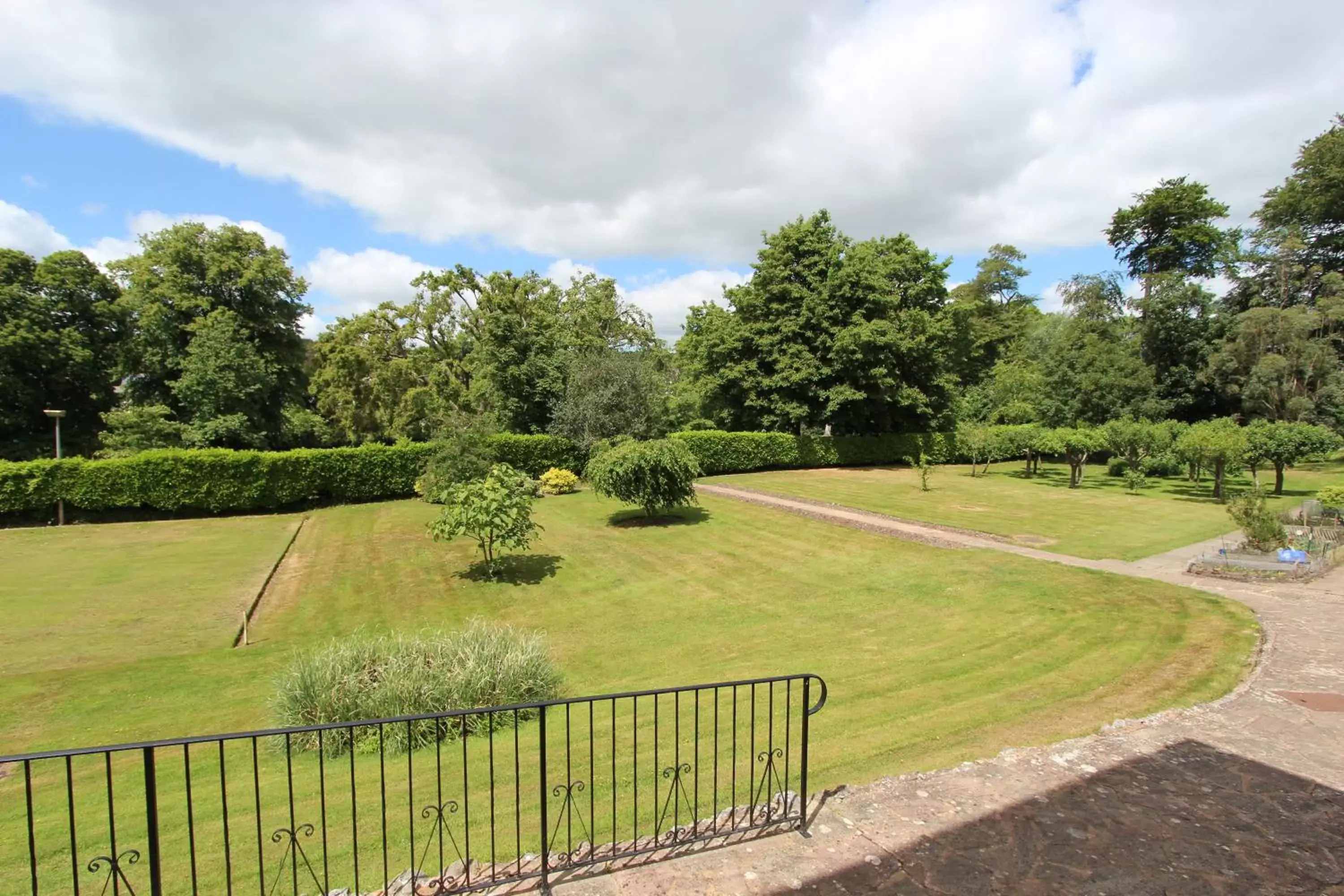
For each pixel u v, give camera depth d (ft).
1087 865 11.50
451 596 41.63
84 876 14.16
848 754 18.48
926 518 61.67
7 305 91.15
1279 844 12.14
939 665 26.78
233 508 70.54
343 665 23.27
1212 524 57.93
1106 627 30.09
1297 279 117.39
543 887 11.27
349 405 134.92
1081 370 120.98
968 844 12.21
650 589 42.22
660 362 143.54
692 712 23.45
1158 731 17.25
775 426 109.50
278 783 18.95
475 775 18.48
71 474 65.21
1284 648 25.13
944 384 120.37
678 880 11.35
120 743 22.80
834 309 107.14
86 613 38.06
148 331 97.19
